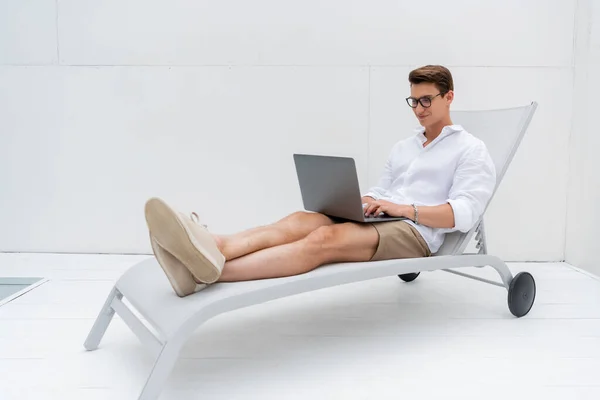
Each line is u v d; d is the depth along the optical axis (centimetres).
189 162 309
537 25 292
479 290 246
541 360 167
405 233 189
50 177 313
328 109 302
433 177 203
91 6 299
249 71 300
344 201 185
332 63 298
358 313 214
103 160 310
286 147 306
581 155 287
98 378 156
